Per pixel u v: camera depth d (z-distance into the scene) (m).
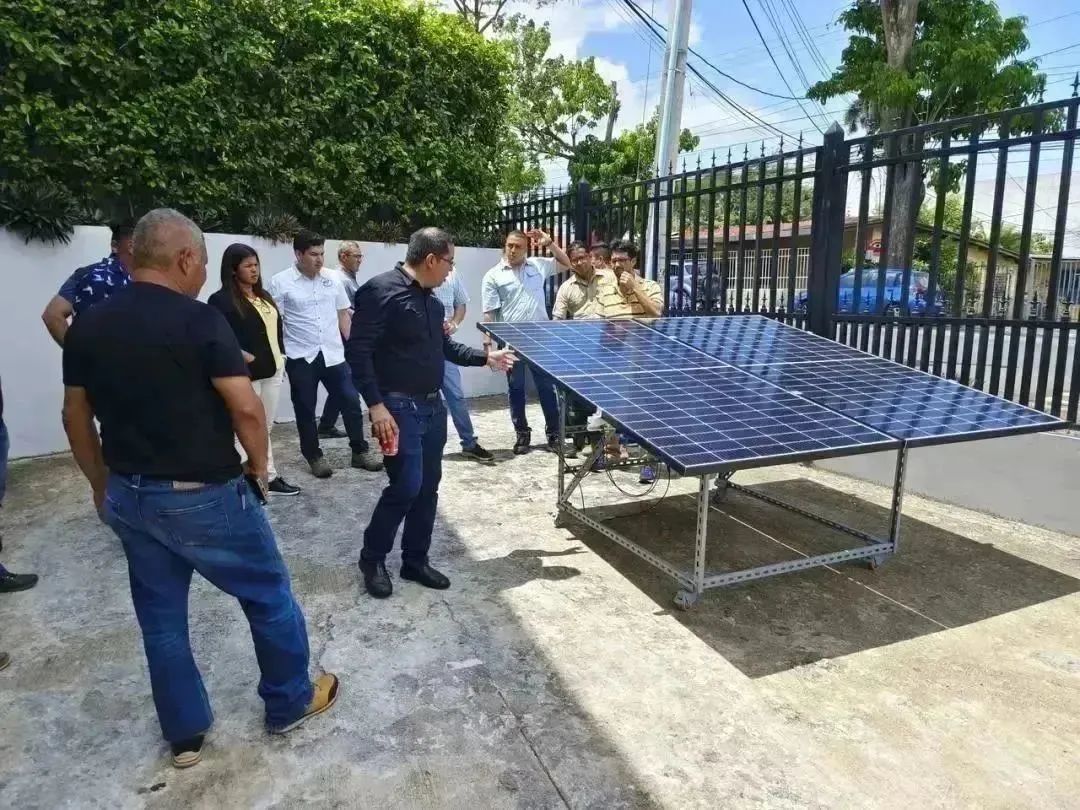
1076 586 3.67
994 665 2.97
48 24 5.84
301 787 2.22
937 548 4.14
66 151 6.11
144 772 2.28
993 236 4.45
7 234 5.43
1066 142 3.99
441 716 2.59
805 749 2.45
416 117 8.27
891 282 6.14
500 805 2.17
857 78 17.97
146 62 6.36
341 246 6.13
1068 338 4.16
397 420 3.25
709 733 2.53
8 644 3.02
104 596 3.45
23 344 5.59
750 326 5.32
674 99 8.56
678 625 3.28
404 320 3.20
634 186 7.25
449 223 8.89
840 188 5.37
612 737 2.50
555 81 20.91
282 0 7.25
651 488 5.14
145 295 2.08
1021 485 4.47
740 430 3.23
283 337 4.97
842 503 4.95
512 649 3.05
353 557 3.93
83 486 5.04
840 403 3.72
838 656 3.04
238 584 2.28
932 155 4.72
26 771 2.28
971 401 3.87
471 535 4.32
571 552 4.09
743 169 5.96
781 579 3.76
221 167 6.97
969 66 16.45
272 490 4.93
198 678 2.33
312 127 7.60
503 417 7.55
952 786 2.29
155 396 2.02
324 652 2.98
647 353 4.41
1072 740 2.51
